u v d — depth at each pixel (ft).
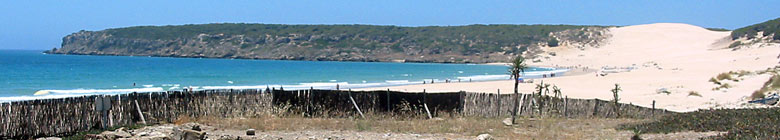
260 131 42.37
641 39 461.78
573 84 156.25
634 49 433.89
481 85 161.99
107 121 43.16
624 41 465.06
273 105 53.26
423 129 44.11
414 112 54.85
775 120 40.29
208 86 176.76
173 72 268.82
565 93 121.60
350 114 54.29
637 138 38.17
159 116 46.50
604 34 494.18
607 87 141.79
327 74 265.54
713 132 39.06
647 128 43.62
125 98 44.68
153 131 40.24
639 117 59.62
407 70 326.44
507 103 56.49
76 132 41.06
